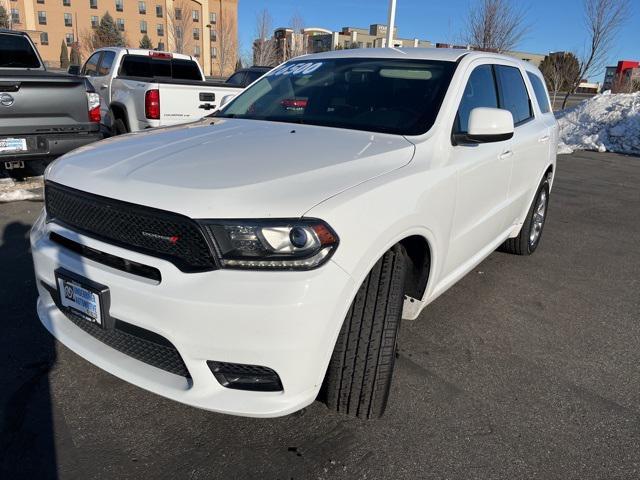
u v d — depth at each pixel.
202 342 2.01
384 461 2.33
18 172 7.29
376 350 2.35
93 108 6.23
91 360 2.37
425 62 3.48
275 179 2.17
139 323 2.09
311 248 1.98
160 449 2.34
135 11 78.31
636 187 9.53
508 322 3.77
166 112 7.56
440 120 2.98
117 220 2.18
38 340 3.15
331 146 2.69
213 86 7.97
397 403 2.73
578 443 2.51
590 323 3.84
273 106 3.62
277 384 2.10
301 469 2.26
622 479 2.29
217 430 2.47
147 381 2.21
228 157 2.44
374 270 2.33
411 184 2.47
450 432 2.54
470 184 3.08
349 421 2.57
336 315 2.08
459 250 3.19
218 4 76.94
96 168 2.43
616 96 16.84
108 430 2.44
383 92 3.33
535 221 5.12
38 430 2.41
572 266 5.08
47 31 74.19
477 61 3.58
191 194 2.06
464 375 3.04
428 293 2.86
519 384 2.98
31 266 4.17
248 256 1.97
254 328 1.97
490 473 2.29
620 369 3.21
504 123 2.95
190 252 2.01
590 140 14.96
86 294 2.24
